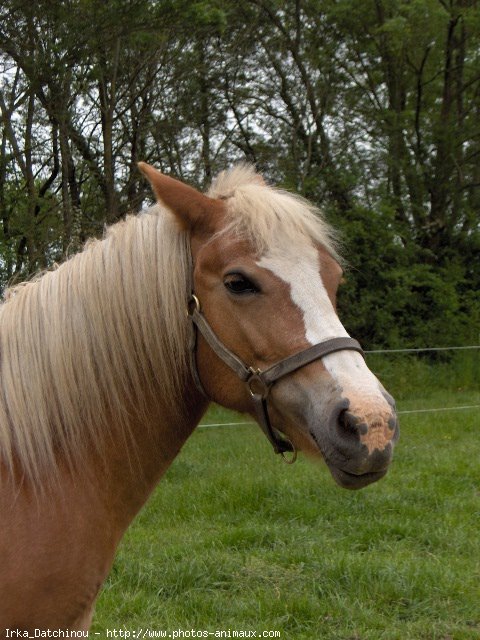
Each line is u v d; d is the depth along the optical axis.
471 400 10.88
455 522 5.16
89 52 10.65
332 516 5.34
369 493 5.81
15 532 1.86
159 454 2.18
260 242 1.99
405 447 7.78
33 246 11.09
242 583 4.08
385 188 16.02
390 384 10.94
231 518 5.38
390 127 15.84
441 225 16.59
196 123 13.52
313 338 1.92
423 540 4.82
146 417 2.13
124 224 2.26
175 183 2.12
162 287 2.12
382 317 14.45
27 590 1.83
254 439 8.21
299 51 14.99
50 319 2.09
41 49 10.41
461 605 3.83
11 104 11.27
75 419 2.03
